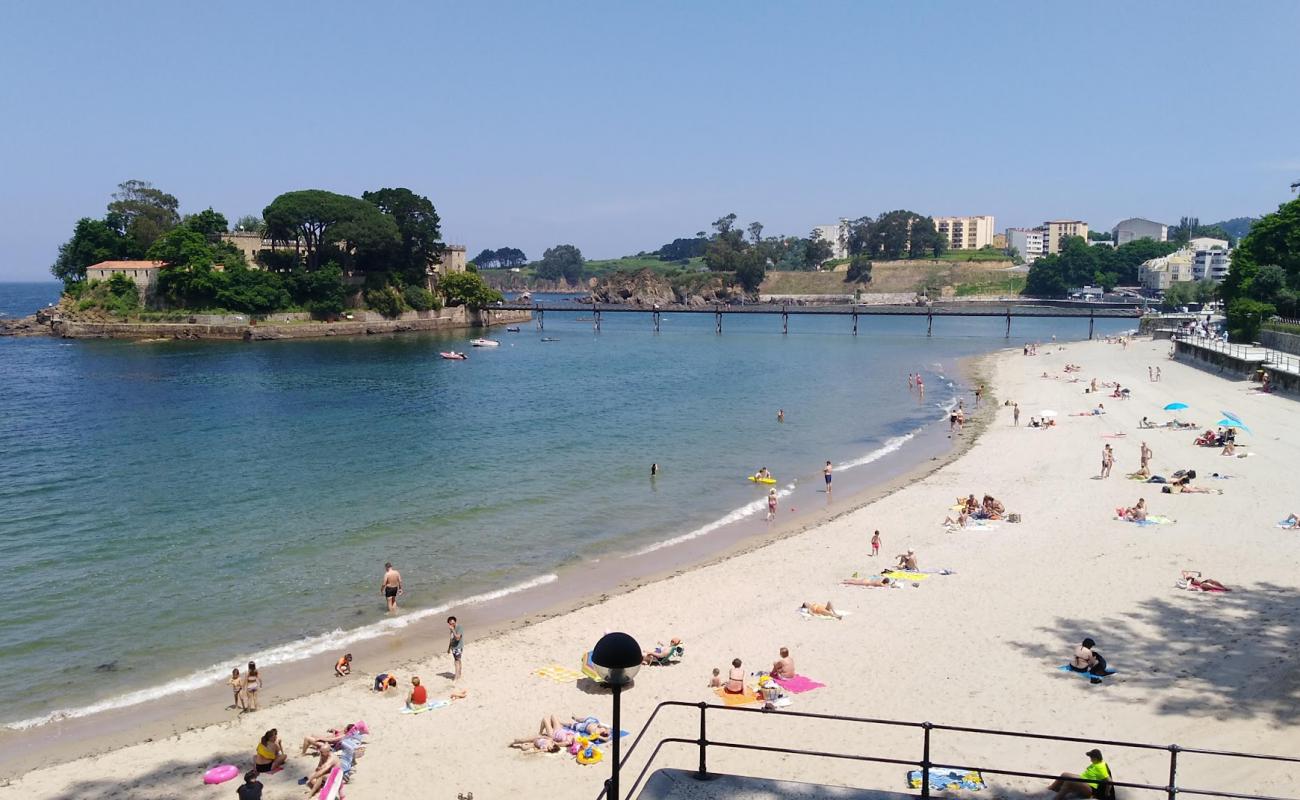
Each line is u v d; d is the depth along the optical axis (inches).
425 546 1544.0
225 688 1008.2
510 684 1001.5
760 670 1003.9
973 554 1412.4
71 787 798.5
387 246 6540.4
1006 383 3745.1
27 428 2687.0
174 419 2861.7
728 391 3659.0
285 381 3843.5
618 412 3080.7
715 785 458.6
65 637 1147.9
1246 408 2608.3
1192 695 853.2
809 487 1996.8
